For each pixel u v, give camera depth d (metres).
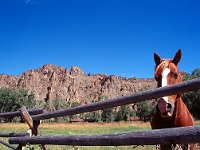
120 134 2.88
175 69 4.69
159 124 5.11
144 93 3.15
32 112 5.71
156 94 3.00
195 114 64.50
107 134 3.08
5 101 138.25
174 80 4.59
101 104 3.79
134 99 3.27
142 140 2.60
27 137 5.10
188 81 2.73
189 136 2.21
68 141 3.80
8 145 6.93
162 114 4.33
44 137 4.54
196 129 2.19
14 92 142.12
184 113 4.96
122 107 139.12
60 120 107.38
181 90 2.77
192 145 4.89
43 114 5.29
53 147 8.22
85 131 36.59
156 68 4.90
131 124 56.62
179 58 5.02
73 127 50.94
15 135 6.28
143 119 116.62
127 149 10.13
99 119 134.25
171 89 2.86
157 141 2.46
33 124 5.59
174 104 4.71
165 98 4.28
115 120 139.00
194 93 63.50
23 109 5.59
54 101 183.88
